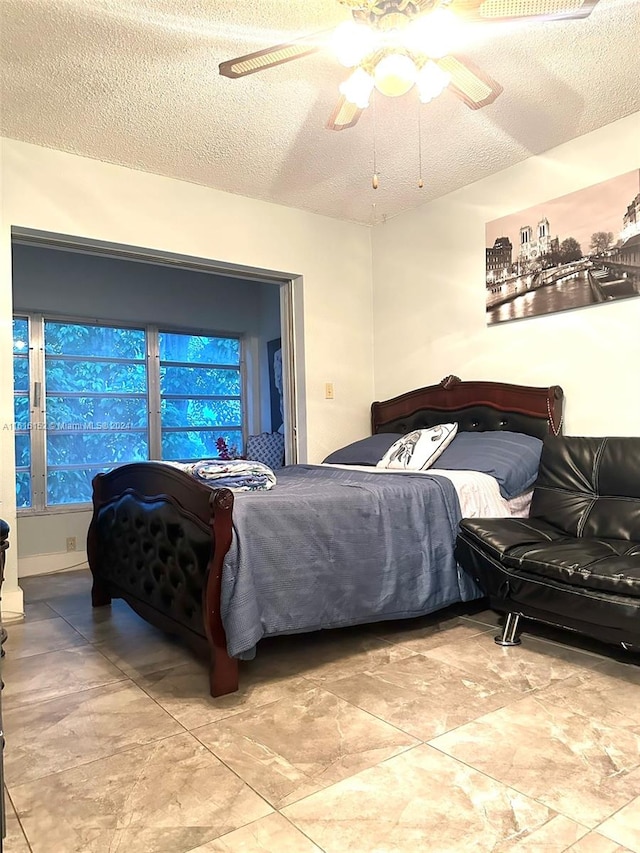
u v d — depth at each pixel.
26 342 4.70
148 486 2.69
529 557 2.31
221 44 2.43
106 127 3.05
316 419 4.33
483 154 3.44
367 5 1.90
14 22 2.26
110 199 3.45
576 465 2.92
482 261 3.81
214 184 3.78
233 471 2.62
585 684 2.11
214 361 5.82
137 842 1.33
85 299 4.95
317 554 2.36
